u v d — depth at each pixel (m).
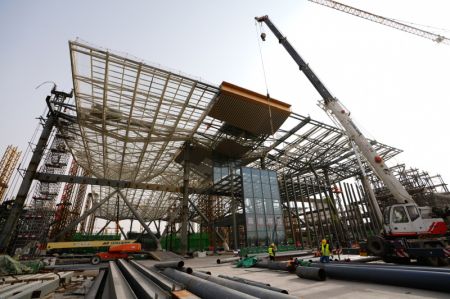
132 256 30.20
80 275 14.68
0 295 7.25
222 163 42.62
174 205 67.62
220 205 52.41
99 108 30.23
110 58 23.81
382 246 13.05
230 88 30.38
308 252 24.06
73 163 65.62
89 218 81.06
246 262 16.28
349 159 46.16
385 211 14.55
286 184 44.62
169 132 35.50
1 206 31.98
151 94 28.33
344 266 9.69
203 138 39.81
